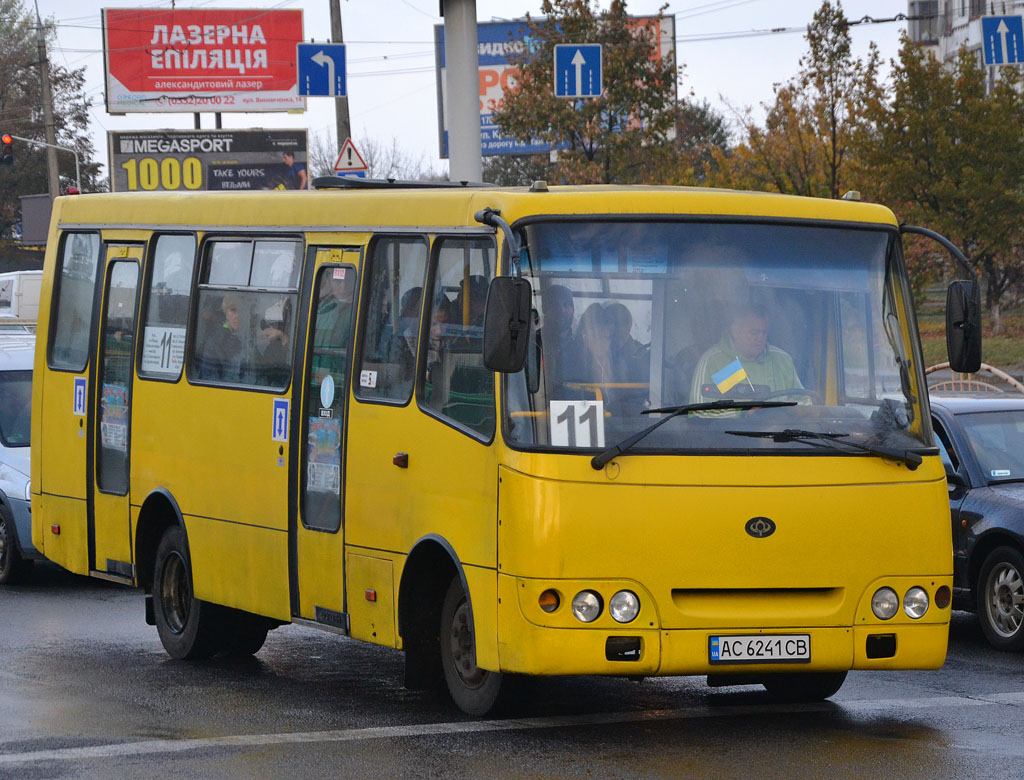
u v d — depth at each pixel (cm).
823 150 6300
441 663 1361
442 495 1284
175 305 1731
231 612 1661
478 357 1251
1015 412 1925
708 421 1209
